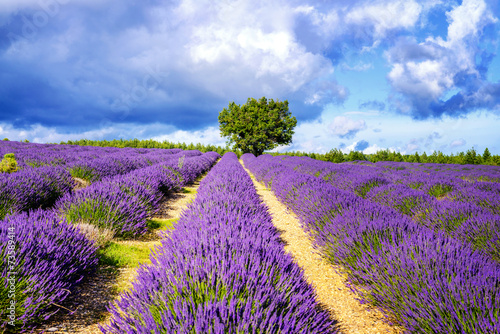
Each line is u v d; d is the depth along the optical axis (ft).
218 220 11.25
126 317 5.68
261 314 5.08
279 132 141.49
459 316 6.20
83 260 9.61
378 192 22.53
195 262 6.74
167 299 5.65
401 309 7.63
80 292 8.84
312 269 12.13
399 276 8.26
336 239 12.18
